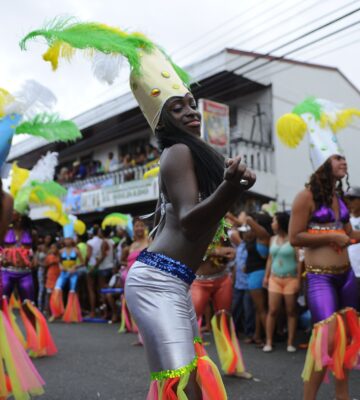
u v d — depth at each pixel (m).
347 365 2.83
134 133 16.83
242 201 12.34
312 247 2.95
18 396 3.02
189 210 1.76
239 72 12.49
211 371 1.91
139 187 13.71
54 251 9.68
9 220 3.20
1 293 3.31
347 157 15.15
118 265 8.89
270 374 4.23
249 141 12.27
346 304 2.93
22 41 2.09
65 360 5.14
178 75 2.17
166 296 1.91
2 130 2.87
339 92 15.02
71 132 3.23
